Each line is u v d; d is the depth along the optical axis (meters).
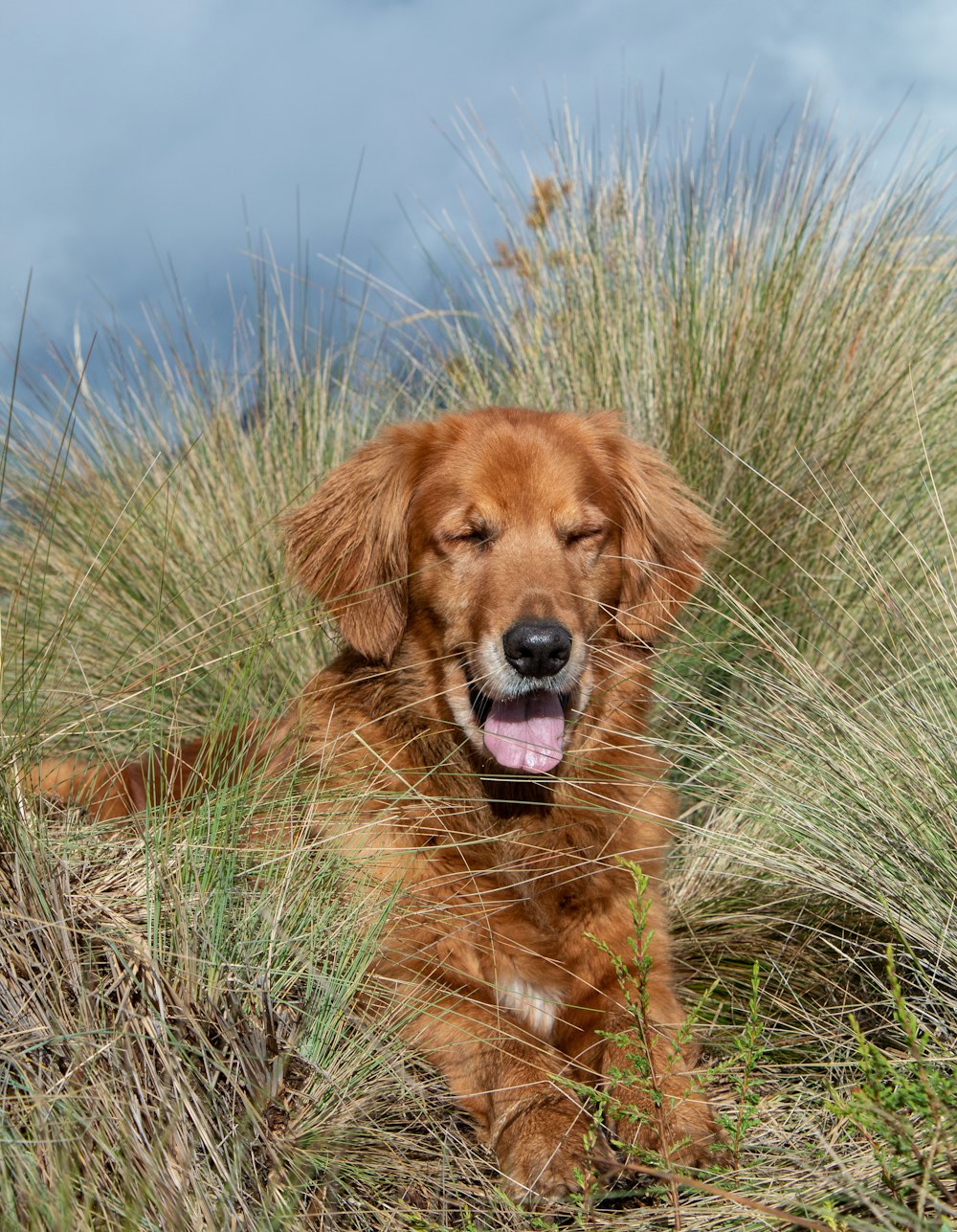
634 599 3.52
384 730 3.29
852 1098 2.06
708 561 4.36
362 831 3.01
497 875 3.12
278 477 5.40
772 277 5.28
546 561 3.14
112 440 5.77
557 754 3.07
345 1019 2.55
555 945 3.10
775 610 4.50
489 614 3.05
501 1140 2.49
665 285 5.52
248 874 2.63
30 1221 1.69
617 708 3.36
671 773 4.01
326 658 4.33
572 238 5.83
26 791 2.45
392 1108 2.50
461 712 3.15
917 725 2.90
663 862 3.38
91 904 2.29
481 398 5.82
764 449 4.96
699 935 3.34
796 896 3.27
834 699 3.15
